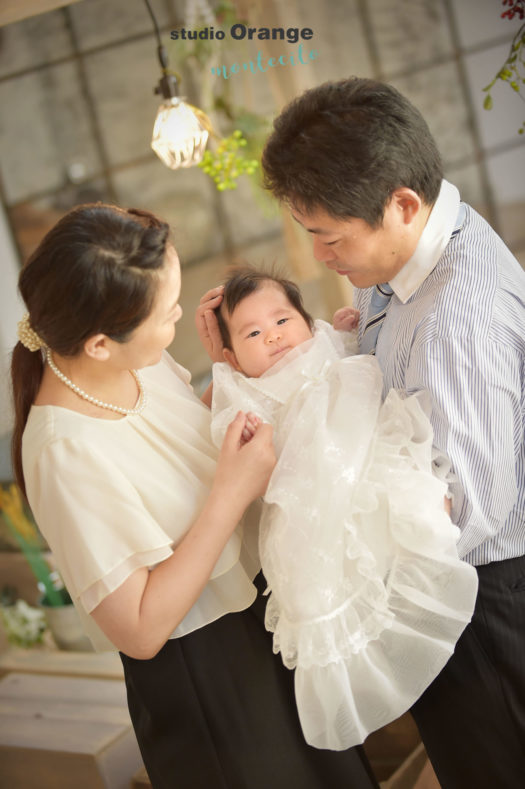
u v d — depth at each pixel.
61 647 3.17
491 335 1.30
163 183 4.72
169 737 1.44
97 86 4.55
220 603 1.44
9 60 4.56
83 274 1.19
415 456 1.31
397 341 1.46
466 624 1.36
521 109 4.46
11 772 2.37
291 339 1.62
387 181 1.26
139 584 1.27
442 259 1.38
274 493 1.33
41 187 4.74
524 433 1.40
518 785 1.49
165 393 1.53
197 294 4.82
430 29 4.40
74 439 1.28
